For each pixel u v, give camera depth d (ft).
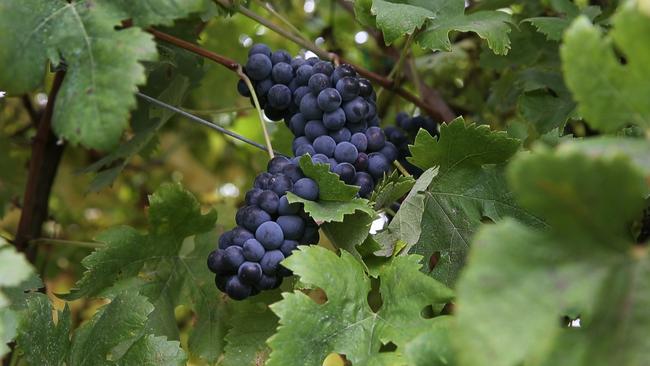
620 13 1.46
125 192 3.54
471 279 1.38
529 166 1.37
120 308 1.99
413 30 2.09
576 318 1.81
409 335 1.80
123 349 2.10
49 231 3.04
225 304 2.21
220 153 3.53
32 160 2.56
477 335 1.36
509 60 2.57
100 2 1.81
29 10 1.78
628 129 1.97
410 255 1.91
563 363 1.44
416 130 2.39
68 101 1.73
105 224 3.43
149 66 2.22
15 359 2.22
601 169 1.36
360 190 2.04
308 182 1.94
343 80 2.06
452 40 3.02
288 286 2.13
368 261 2.00
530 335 1.35
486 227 1.41
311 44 2.32
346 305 1.84
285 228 1.92
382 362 1.78
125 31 1.76
